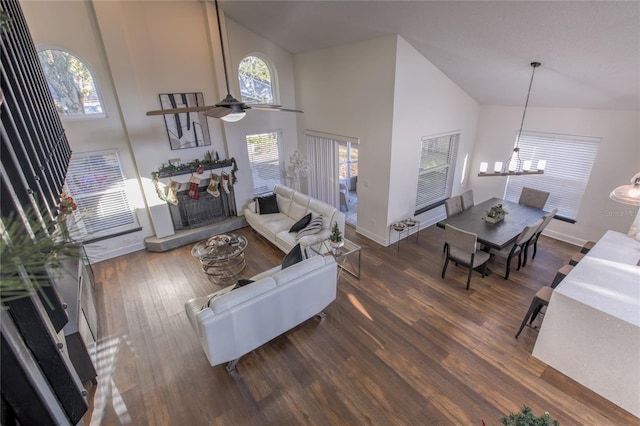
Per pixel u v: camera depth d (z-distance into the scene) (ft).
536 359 11.04
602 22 9.54
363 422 9.19
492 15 10.92
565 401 9.62
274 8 15.60
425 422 9.14
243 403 9.81
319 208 18.08
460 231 13.92
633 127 15.40
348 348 11.73
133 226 19.07
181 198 19.90
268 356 11.45
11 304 3.36
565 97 15.96
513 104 18.95
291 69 21.97
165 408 9.71
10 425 3.44
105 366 11.18
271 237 18.80
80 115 16.20
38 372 3.72
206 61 18.65
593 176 17.22
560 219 18.98
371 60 16.35
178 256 18.63
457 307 13.76
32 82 8.39
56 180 8.11
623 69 11.73
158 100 17.66
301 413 9.48
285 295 11.05
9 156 4.37
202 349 11.84
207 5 17.28
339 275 16.26
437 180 21.27
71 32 14.87
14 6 8.34
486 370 10.71
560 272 12.78
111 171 17.57
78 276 11.20
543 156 18.93
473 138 21.66
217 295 12.00
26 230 3.15
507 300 14.14
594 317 9.26
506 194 21.21
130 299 14.80
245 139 21.25
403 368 10.86
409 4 11.86
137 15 16.07
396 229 18.26
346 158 25.91
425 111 17.67
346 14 14.12
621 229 16.81
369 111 17.46
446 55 15.21
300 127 23.25
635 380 8.86
